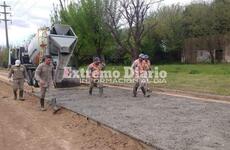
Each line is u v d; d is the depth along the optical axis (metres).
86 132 10.34
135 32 31.62
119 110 12.89
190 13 52.19
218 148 7.68
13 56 27.72
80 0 35.22
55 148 8.89
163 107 13.32
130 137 8.91
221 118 10.89
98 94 18.45
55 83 21.73
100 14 33.53
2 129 11.41
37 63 22.86
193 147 7.77
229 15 47.28
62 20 35.59
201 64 47.56
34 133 10.64
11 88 25.78
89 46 34.22
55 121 12.36
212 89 18.36
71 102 15.58
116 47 37.50
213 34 49.69
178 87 20.09
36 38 22.30
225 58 49.53
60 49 21.42
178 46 53.53
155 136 8.76
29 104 16.81
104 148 8.64
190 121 10.55
